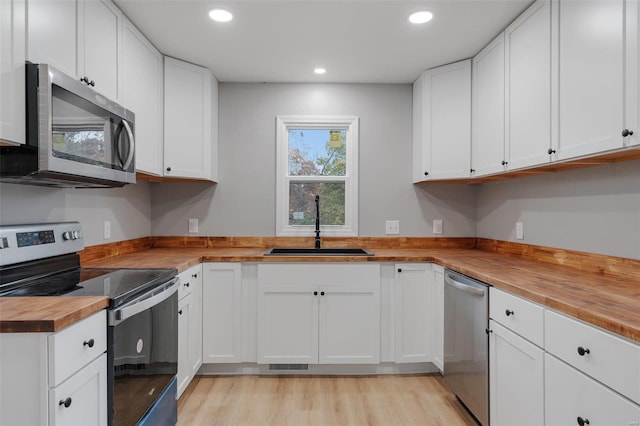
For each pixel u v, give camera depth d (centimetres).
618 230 167
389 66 273
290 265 252
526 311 145
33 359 99
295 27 217
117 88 195
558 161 169
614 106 135
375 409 212
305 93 307
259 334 251
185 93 264
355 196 307
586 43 149
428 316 255
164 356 172
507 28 212
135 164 209
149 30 221
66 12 151
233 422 198
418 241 308
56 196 185
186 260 223
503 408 163
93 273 177
